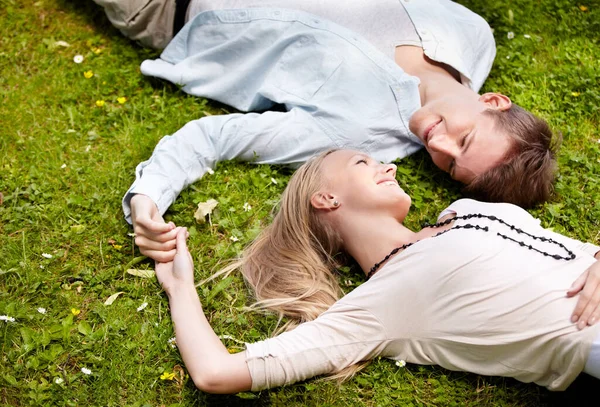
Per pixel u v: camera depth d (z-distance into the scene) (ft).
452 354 9.16
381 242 10.09
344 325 9.05
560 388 8.86
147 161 11.34
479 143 11.06
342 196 10.32
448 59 12.55
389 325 9.06
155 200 10.68
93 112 12.78
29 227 10.89
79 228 10.85
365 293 9.14
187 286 9.60
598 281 8.57
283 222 10.64
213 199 11.29
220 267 10.54
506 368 9.01
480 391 9.20
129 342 9.47
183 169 11.32
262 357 8.70
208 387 8.54
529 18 15.11
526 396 9.16
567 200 11.46
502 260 8.89
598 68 13.94
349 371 9.16
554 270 8.87
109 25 14.62
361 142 11.93
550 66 14.14
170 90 13.34
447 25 12.99
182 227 10.41
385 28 12.76
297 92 12.21
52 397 8.90
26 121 12.64
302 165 11.01
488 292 8.79
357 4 12.76
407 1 12.94
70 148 12.23
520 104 13.29
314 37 12.34
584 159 12.14
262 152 11.82
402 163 12.31
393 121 12.08
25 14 14.65
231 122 11.77
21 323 9.68
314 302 9.93
